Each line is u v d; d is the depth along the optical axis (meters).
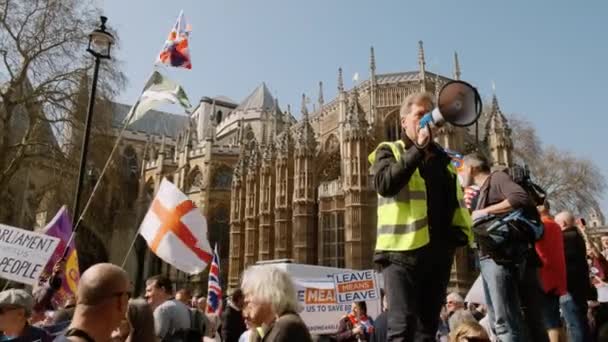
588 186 52.06
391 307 3.96
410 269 3.96
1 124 30.78
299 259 49.84
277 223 54.12
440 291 4.08
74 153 31.78
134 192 84.00
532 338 5.23
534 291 5.38
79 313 3.76
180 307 8.93
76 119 30.88
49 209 33.12
